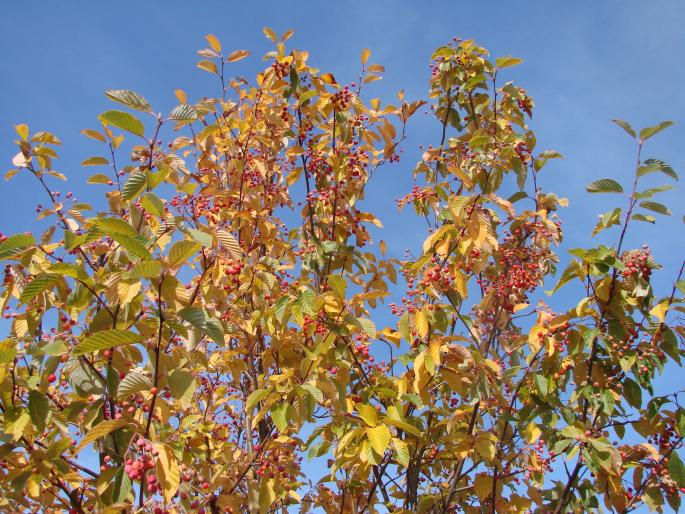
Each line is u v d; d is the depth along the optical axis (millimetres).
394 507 5297
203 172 6449
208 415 6047
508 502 5293
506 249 6379
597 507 5594
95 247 5039
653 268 5137
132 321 3852
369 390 5191
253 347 5996
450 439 4965
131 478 3145
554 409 5602
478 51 7195
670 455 4992
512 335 6652
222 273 5059
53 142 5016
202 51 6375
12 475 4020
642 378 5191
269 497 4547
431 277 4984
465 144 6832
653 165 5043
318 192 6656
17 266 4445
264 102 6617
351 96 6543
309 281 5285
